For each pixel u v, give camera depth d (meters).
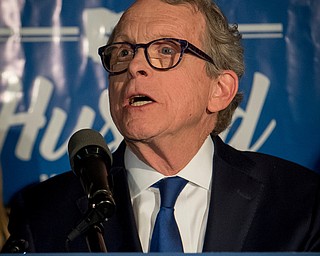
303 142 4.27
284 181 3.55
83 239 3.38
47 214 3.51
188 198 3.39
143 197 3.40
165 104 3.24
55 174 4.26
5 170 4.23
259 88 4.27
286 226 3.40
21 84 4.23
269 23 4.27
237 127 4.27
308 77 4.26
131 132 3.23
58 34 4.24
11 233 3.61
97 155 2.96
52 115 4.25
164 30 3.29
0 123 4.22
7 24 4.22
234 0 4.26
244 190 3.45
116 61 3.36
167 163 3.36
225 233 3.34
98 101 4.28
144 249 3.32
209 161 3.46
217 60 3.42
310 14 4.26
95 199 2.74
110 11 4.26
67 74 4.26
